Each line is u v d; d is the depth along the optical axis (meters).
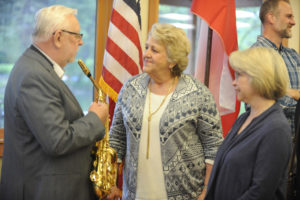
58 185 1.52
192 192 1.82
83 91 2.94
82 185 1.61
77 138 1.49
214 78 2.92
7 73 2.69
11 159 1.55
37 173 1.52
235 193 1.38
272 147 1.30
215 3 2.71
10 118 1.53
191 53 3.38
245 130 1.42
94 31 2.95
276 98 1.42
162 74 1.85
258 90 1.39
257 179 1.31
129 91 1.92
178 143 1.78
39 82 1.46
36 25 1.57
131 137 1.84
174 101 1.81
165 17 3.24
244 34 3.54
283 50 2.71
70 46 1.60
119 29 2.57
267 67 1.37
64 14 1.58
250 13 3.54
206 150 1.86
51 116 1.44
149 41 1.83
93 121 1.58
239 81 1.44
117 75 2.55
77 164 1.58
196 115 1.80
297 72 2.66
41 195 1.50
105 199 1.87
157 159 1.79
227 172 1.41
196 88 1.85
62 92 1.54
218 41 2.89
